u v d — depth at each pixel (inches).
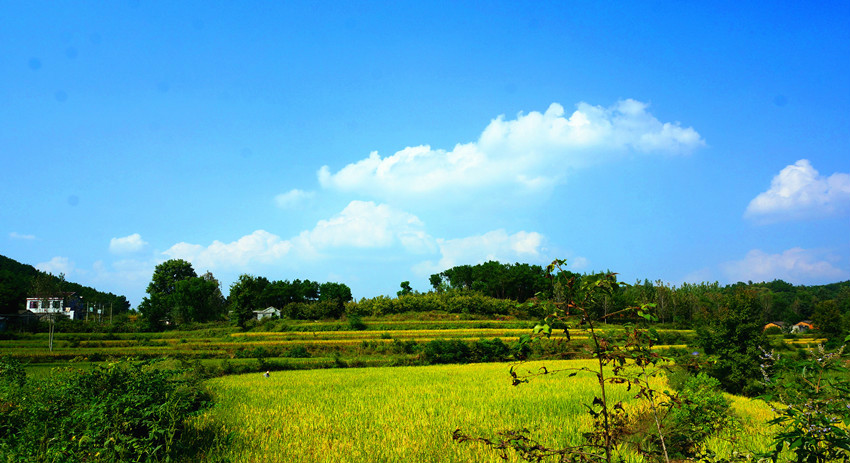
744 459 195.0
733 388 974.4
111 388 442.0
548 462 205.9
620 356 162.2
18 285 3796.8
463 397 1040.8
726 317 995.9
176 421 480.1
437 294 3841.0
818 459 175.9
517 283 4532.5
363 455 572.1
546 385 1210.0
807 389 190.1
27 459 372.8
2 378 491.8
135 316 4756.4
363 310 3531.0
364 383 1380.4
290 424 748.6
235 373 1763.0
